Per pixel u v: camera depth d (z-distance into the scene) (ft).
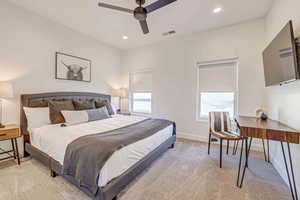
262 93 9.29
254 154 8.86
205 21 9.62
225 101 10.85
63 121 8.66
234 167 7.33
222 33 10.52
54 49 9.95
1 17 7.61
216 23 9.89
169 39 12.78
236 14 8.79
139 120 9.80
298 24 5.31
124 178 5.12
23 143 8.31
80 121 8.80
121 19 9.46
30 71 8.79
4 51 7.76
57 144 6.03
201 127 11.59
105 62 14.05
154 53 13.85
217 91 10.99
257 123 6.28
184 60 12.21
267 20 8.65
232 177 6.46
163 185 5.85
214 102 11.30
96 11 8.55
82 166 4.80
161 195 5.27
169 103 13.07
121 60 15.98
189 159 8.20
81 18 9.40
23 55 8.46
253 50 9.50
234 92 10.37
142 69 14.62
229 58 10.30
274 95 7.42
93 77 12.87
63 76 10.52
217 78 10.98
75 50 11.29
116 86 15.46
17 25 8.18
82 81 11.94
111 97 14.84
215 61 10.93
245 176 6.54
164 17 9.12
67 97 10.50
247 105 9.74
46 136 6.73
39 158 6.98
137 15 6.60
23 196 5.11
